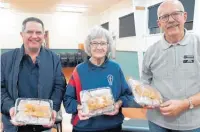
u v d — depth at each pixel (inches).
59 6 319.9
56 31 384.5
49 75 59.1
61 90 60.2
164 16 45.6
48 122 50.3
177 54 46.6
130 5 256.4
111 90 54.2
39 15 367.2
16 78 56.7
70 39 394.6
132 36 246.2
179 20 44.9
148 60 51.6
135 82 52.6
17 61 57.9
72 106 54.5
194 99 44.6
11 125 56.6
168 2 45.7
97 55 53.8
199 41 45.8
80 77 54.7
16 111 50.7
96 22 401.4
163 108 45.6
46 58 60.4
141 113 68.9
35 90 58.2
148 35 163.5
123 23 281.9
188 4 131.9
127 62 199.8
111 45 56.6
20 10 332.5
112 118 55.5
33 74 58.6
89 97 51.5
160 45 49.0
